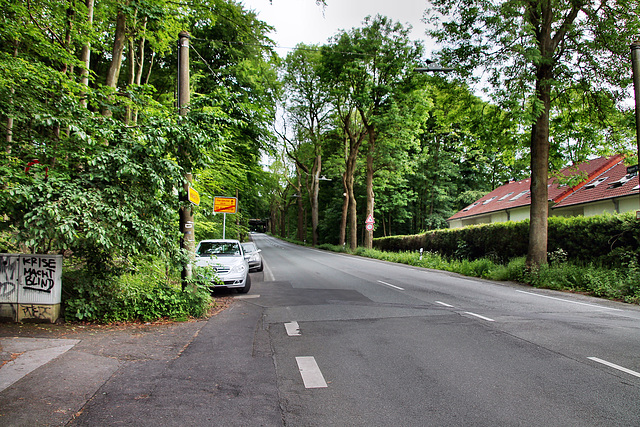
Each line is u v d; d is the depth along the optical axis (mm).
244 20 14727
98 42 10438
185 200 7758
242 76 17859
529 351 5441
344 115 34750
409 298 10188
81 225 6332
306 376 4520
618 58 13219
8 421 3207
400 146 31625
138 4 9156
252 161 20141
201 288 8086
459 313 8180
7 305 6488
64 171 6645
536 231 14148
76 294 6945
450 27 13977
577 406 3660
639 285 10297
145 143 6828
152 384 4168
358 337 6277
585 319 7570
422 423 3346
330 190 57812
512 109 12633
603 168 26312
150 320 7211
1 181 5734
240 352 5453
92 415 3402
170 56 17312
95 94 7512
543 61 12891
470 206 41875
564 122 16109
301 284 13227
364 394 3990
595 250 13219
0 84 6469
